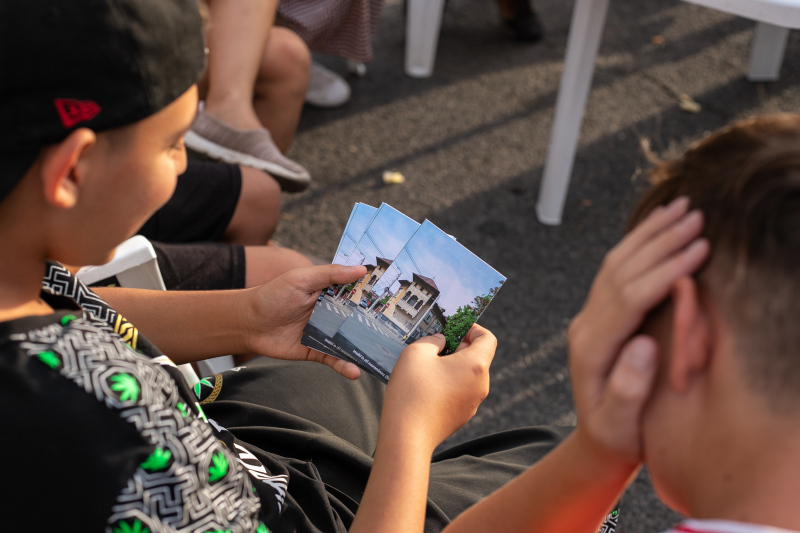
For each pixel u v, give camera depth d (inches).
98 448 22.0
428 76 134.2
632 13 161.5
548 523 25.9
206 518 25.0
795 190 16.6
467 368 32.0
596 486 24.2
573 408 74.2
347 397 43.9
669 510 64.2
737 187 17.7
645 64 141.0
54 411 21.4
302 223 97.0
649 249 19.0
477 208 102.5
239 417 39.8
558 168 95.8
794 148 17.5
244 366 44.8
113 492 22.0
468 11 159.9
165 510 23.5
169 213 60.0
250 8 82.1
